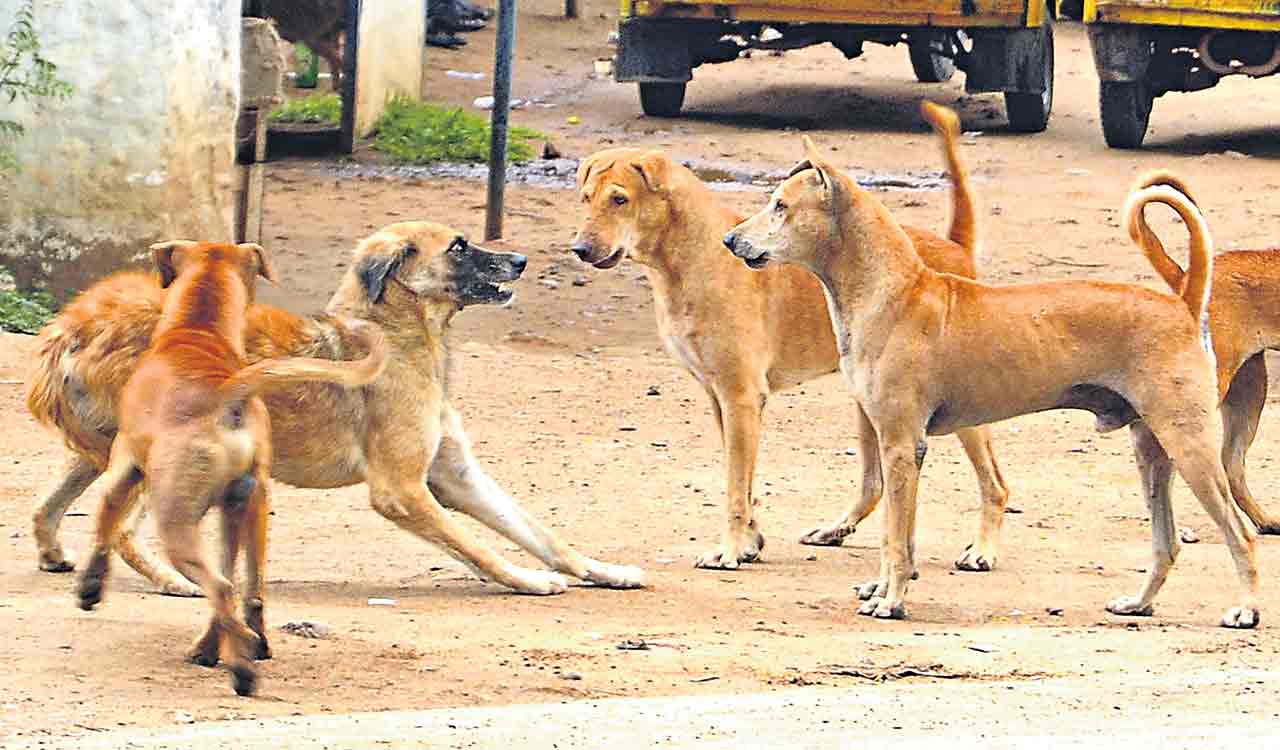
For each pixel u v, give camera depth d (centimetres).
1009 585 1412
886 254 1322
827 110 4159
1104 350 1305
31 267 2344
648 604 1319
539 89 4412
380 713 976
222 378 1040
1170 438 1288
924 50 4359
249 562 1065
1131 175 3462
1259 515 1633
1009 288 1338
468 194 3262
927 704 1014
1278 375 2253
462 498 1363
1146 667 1155
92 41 2328
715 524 1608
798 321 1507
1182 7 3481
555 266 2766
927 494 1741
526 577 1336
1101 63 3606
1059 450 1919
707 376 1488
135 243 2391
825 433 1989
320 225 2989
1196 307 1312
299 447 1283
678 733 921
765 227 1328
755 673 1109
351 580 1358
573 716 966
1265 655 1198
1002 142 3800
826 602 1341
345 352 1294
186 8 2409
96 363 1227
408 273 1308
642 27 4006
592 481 1752
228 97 2528
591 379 2203
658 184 1471
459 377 2180
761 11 3841
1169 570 1323
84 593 1097
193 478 1018
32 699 962
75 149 2339
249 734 897
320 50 4000
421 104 4062
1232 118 4075
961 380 1313
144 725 925
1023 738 914
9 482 1619
